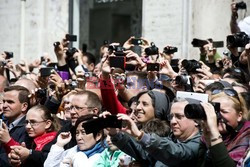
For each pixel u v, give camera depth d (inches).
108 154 299.1
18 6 603.2
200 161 261.0
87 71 407.8
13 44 606.5
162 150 259.3
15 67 476.4
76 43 598.9
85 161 302.8
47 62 454.9
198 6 496.7
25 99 371.2
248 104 275.1
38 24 594.2
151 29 515.2
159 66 342.6
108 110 331.0
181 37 498.6
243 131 262.2
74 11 598.9
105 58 335.6
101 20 808.9
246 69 343.6
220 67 392.5
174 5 502.9
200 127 268.2
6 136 333.4
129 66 354.9
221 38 487.8
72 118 329.4
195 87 348.2
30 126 346.9
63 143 317.4
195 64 352.8
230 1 484.1
